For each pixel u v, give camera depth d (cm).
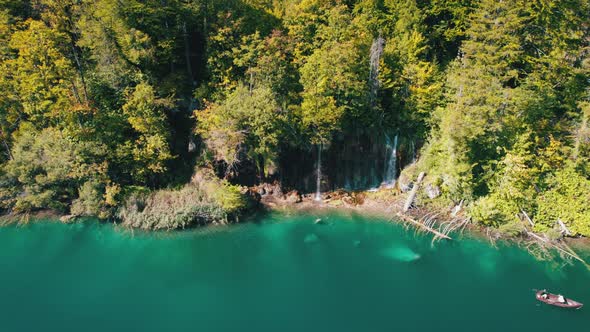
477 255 4847
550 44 5653
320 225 5544
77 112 5253
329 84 5647
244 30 5891
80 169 5153
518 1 5341
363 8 6234
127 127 5525
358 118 6091
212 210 5406
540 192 5306
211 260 4725
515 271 4550
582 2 5500
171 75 5891
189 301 4034
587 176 5272
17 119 5550
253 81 5784
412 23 6031
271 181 6131
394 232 5372
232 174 5916
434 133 5919
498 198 5319
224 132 5588
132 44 5331
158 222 5231
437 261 4734
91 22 5306
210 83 5906
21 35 5294
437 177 5731
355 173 6359
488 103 5106
